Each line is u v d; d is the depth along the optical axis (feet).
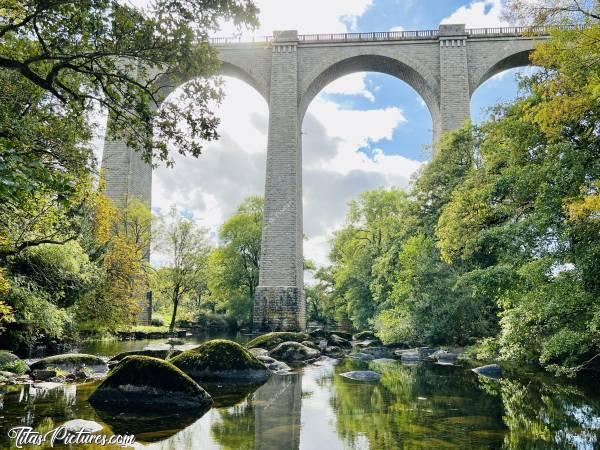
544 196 39.24
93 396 34.04
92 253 75.51
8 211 37.68
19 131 28.12
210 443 24.76
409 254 87.86
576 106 34.76
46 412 30.35
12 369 44.16
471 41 140.46
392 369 58.75
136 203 132.26
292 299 125.49
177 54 31.19
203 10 30.94
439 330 82.33
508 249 44.73
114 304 82.53
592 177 37.45
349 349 92.17
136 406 32.86
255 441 25.30
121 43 30.22
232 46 144.66
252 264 177.58
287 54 141.28
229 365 47.09
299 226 136.26
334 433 27.14
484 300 78.38
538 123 41.39
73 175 37.22
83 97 32.27
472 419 30.89
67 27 29.91
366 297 139.33
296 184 132.36
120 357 55.31
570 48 36.70
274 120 136.56
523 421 30.40
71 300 67.26
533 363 59.31
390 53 140.87
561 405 35.55
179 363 46.78
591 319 35.63
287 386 43.65
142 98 32.27
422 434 27.09
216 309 188.44
